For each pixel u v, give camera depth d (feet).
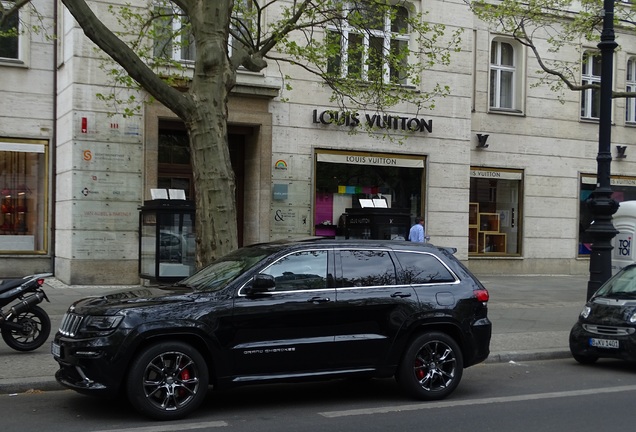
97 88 54.75
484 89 75.25
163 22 56.54
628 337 31.09
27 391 25.88
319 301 23.84
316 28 61.87
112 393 21.40
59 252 57.52
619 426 21.85
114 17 55.72
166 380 22.02
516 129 76.79
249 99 60.18
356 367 24.35
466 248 69.31
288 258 24.26
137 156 56.18
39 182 58.44
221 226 34.04
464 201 69.26
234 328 22.66
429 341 25.52
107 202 55.16
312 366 23.65
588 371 32.01
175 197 50.16
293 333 23.45
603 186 40.96
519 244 77.30
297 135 62.28
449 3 68.08
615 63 81.87
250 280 23.36
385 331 24.82
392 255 25.93
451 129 68.64
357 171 65.57
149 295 23.39
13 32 49.19
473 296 26.50
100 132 54.95
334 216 64.64
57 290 51.60
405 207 67.51
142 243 51.03
